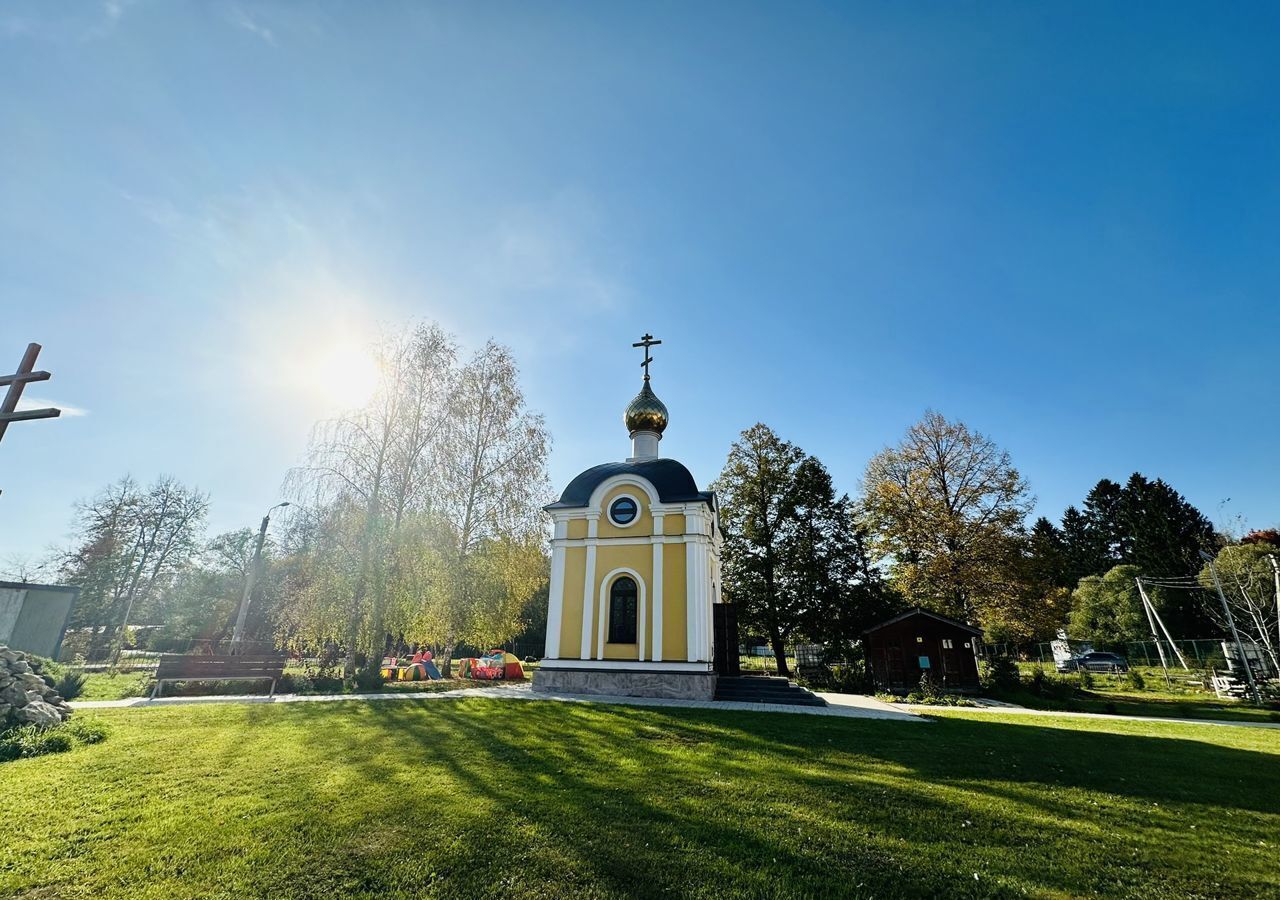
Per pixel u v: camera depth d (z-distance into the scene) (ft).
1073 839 21.18
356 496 65.87
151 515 137.69
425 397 71.26
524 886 16.33
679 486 71.61
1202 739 45.78
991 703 76.23
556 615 68.23
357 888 16.10
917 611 90.84
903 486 119.03
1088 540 253.44
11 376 38.06
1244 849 20.84
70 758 27.96
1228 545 147.64
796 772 28.96
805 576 110.01
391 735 34.83
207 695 54.49
